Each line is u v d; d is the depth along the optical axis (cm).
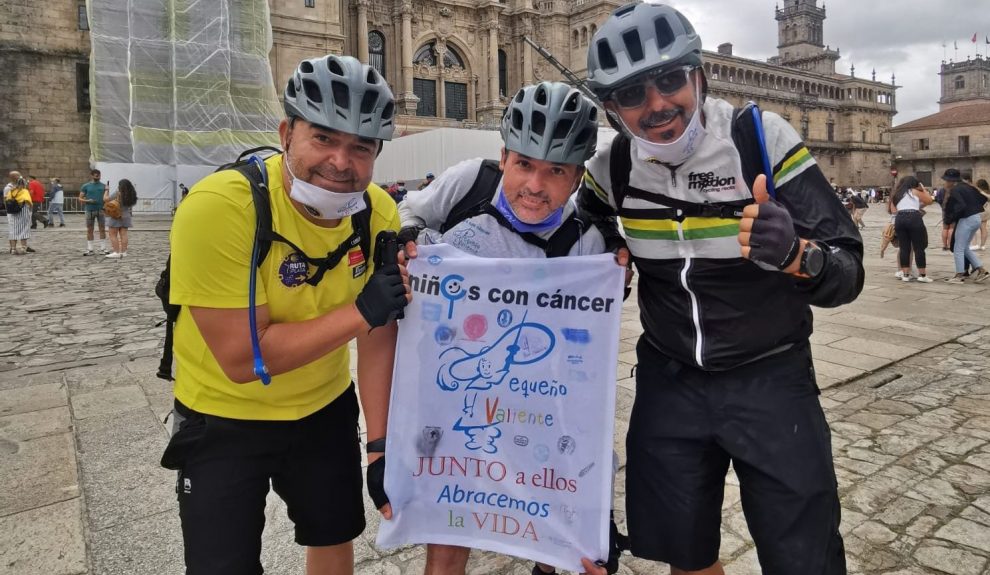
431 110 4459
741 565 271
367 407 199
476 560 279
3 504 313
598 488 192
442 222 208
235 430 174
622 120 171
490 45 4572
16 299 898
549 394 194
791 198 168
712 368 181
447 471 199
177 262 157
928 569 266
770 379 178
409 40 4203
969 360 588
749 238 151
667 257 183
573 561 194
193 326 175
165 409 450
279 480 190
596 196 204
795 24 9425
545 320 192
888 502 323
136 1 2683
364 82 154
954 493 331
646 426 194
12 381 518
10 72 2756
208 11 2778
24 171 2798
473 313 192
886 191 6081
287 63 3475
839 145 6956
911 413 452
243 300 160
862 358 587
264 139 2905
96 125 2678
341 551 204
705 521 187
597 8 4575
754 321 176
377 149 166
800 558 168
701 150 171
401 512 199
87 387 501
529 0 4694
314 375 185
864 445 396
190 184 2733
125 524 296
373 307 162
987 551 278
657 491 189
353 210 168
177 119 2711
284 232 167
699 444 185
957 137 6116
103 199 1412
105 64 2686
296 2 3478
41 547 276
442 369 195
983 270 1022
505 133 182
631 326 736
